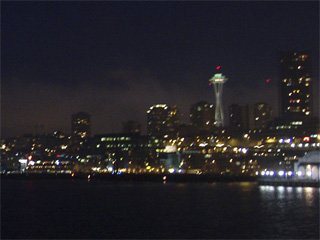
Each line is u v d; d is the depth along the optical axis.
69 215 180.62
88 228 149.12
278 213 173.50
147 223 156.50
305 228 142.12
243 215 170.88
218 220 160.00
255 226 146.62
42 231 145.38
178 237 132.88
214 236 132.75
